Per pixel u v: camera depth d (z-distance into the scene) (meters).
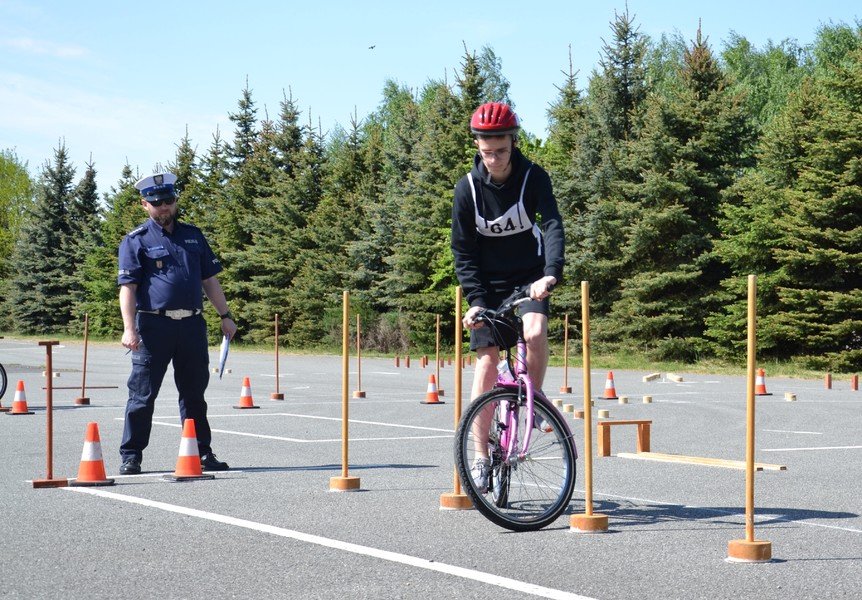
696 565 4.96
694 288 36.53
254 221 56.03
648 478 8.25
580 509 6.62
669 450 10.70
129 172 70.06
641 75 40.12
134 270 8.60
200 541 5.55
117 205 68.19
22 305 73.69
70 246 72.94
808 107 32.91
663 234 36.69
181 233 8.84
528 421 6.06
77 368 30.69
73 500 6.97
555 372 30.11
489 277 6.64
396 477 8.27
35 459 9.48
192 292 8.70
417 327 45.31
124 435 8.55
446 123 46.41
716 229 36.28
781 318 31.56
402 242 46.78
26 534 5.76
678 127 36.66
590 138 39.78
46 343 7.68
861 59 32.34
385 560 5.06
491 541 5.55
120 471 8.48
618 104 40.31
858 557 5.16
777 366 31.94
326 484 7.82
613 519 6.28
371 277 48.97
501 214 6.40
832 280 31.25
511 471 6.24
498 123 6.13
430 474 8.46
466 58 46.34
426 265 45.75
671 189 35.75
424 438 11.60
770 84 67.12
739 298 34.75
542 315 6.21
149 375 8.55
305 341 50.56
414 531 5.84
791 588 4.51
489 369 6.61
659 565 4.96
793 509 6.73
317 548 5.36
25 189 102.38
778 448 10.86
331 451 10.27
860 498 7.24
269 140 58.47
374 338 46.28
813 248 30.78
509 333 6.43
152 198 8.65
